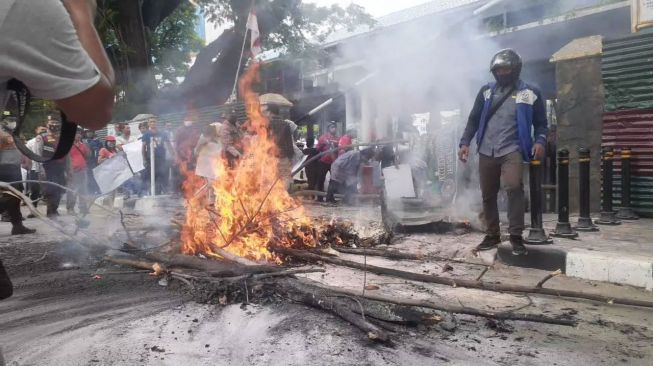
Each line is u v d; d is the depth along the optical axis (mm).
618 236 5367
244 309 3320
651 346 2744
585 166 5809
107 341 2805
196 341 2801
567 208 5379
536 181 4867
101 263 4809
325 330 2941
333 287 3529
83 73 1236
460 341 2814
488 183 4984
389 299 3316
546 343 2791
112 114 1387
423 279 4094
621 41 7195
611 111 7336
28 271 4531
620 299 3451
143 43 18141
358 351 2656
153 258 4543
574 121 7660
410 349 2695
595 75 7430
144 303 3512
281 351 2654
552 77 11633
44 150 8758
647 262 3908
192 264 4184
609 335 2912
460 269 4602
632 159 7133
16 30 1142
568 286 3975
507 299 3635
